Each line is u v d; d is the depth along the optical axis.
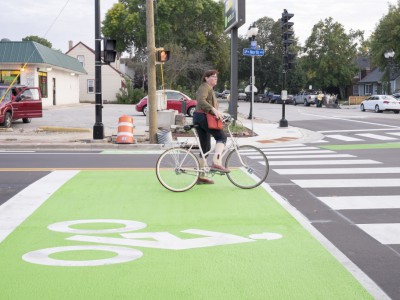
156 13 67.38
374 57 58.31
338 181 9.94
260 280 4.69
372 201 8.13
